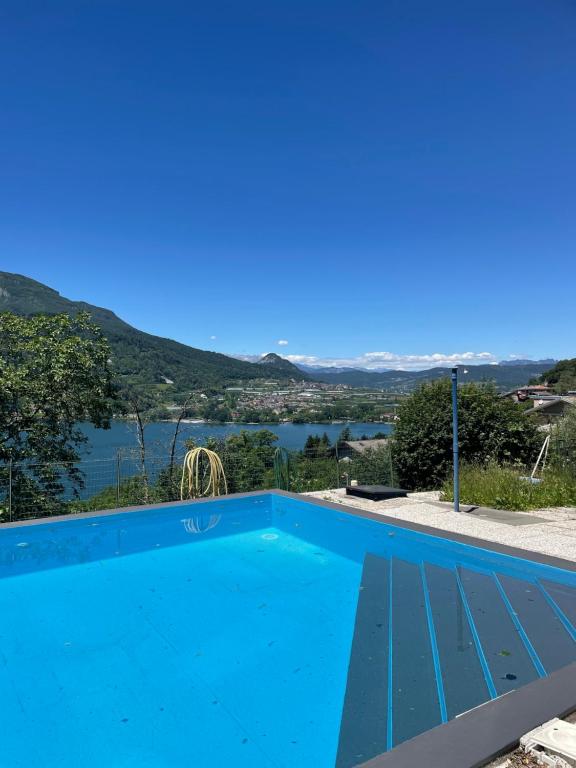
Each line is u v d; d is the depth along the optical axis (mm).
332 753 2021
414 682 2467
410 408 12203
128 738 2176
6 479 7230
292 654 2879
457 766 1539
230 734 2191
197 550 5027
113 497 7938
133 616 3486
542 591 3666
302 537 5422
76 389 10719
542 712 1854
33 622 3408
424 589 3771
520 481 7316
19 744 2143
